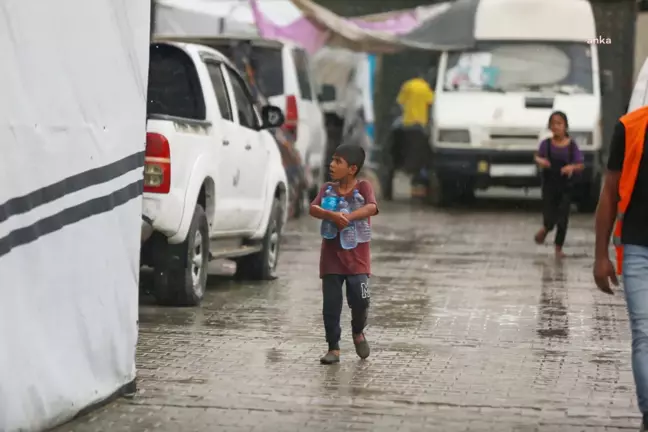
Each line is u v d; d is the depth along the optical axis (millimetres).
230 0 44688
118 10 15102
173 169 22062
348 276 18250
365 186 18312
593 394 16562
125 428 14250
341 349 19500
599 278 13945
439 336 20875
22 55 13141
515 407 15711
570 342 20547
